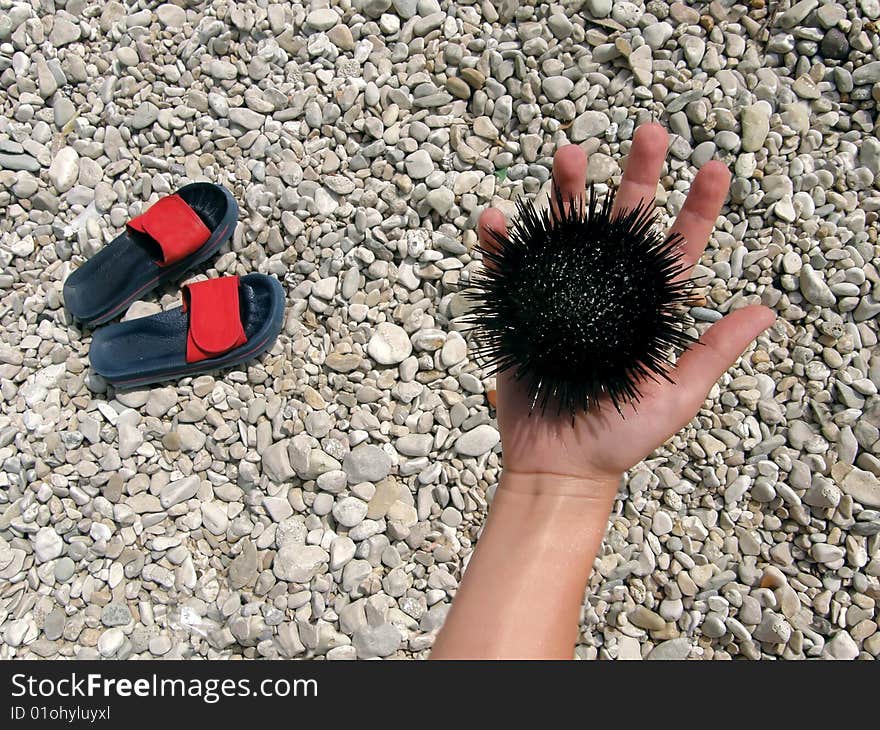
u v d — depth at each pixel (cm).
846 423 90
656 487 91
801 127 97
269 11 100
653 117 98
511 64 99
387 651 87
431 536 90
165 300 99
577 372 64
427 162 97
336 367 93
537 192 97
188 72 101
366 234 96
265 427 92
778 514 89
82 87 102
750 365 93
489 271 69
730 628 87
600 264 63
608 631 88
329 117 100
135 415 93
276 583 89
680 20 99
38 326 98
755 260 94
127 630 89
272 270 98
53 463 92
